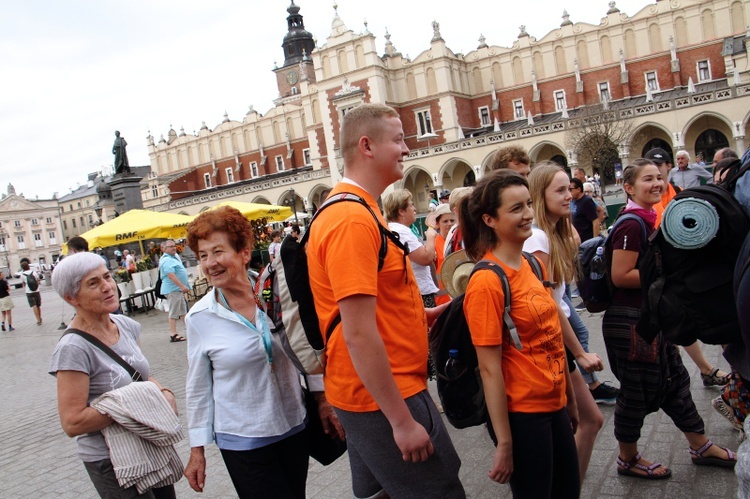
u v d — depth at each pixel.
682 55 45.59
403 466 2.48
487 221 2.91
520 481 2.88
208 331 3.03
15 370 11.75
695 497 3.60
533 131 42.44
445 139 50.91
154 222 17.23
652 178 3.90
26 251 107.31
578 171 10.55
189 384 3.07
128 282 17.84
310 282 2.52
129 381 3.13
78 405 2.92
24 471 5.75
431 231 6.67
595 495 3.80
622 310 3.83
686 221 2.81
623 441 3.90
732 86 36.06
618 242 3.80
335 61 51.59
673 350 3.90
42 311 25.25
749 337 2.32
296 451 3.12
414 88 52.00
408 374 2.48
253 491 2.96
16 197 106.56
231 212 3.07
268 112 62.38
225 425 2.99
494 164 4.59
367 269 2.27
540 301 2.88
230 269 2.99
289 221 33.41
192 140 67.19
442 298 6.53
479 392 2.99
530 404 2.84
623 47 47.50
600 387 5.30
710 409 4.88
